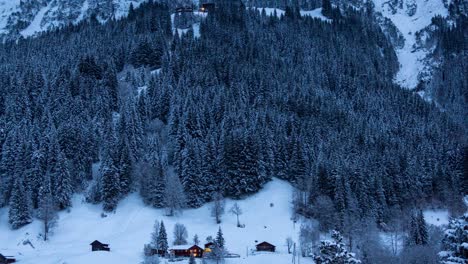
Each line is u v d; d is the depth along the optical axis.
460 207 151.25
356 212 138.38
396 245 121.44
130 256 117.56
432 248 99.81
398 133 199.50
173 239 130.25
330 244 53.53
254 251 122.75
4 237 136.62
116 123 181.50
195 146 161.38
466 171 168.88
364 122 197.38
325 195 144.75
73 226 141.12
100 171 156.12
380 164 164.62
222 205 148.38
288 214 147.12
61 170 150.12
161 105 197.38
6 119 180.62
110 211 149.00
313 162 162.25
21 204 140.88
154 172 153.50
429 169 168.50
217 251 110.56
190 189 153.12
